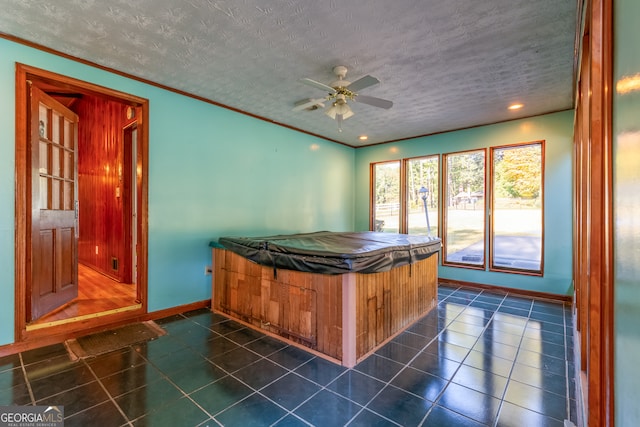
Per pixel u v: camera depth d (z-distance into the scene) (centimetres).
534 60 281
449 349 270
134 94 324
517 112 422
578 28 228
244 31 241
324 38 249
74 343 274
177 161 359
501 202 469
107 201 496
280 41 254
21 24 233
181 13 219
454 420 179
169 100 351
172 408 187
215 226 398
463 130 500
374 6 209
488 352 264
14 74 254
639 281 62
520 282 446
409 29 235
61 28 238
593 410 135
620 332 77
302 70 305
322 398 199
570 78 316
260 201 455
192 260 373
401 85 335
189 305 370
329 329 253
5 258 251
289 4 208
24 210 262
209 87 349
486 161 476
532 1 202
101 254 516
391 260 285
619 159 81
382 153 605
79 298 367
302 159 527
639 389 61
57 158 328
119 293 390
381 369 236
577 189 311
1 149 249
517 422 177
